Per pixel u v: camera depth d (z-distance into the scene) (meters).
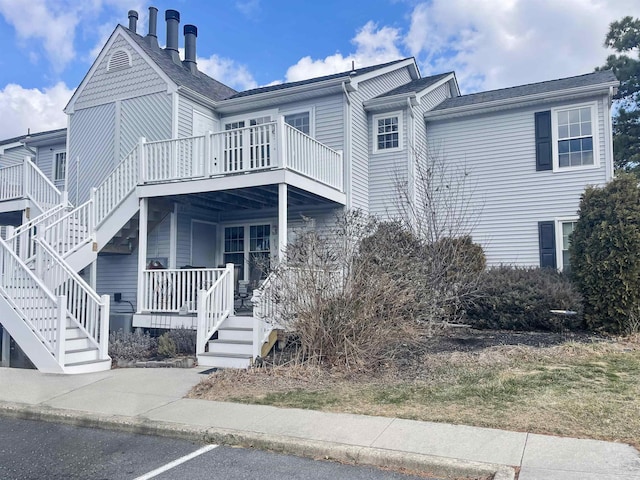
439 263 9.84
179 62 17.00
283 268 8.42
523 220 14.06
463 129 15.10
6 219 15.44
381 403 6.07
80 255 11.36
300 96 13.75
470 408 5.72
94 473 4.48
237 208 14.41
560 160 13.76
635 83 24.69
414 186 13.98
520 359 8.00
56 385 7.62
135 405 6.42
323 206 13.29
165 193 11.40
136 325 10.91
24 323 8.95
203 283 10.18
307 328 8.03
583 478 3.86
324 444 4.78
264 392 6.81
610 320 9.95
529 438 4.74
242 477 4.30
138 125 14.23
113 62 14.80
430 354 8.44
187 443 5.26
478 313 10.98
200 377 7.93
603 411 5.40
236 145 11.70
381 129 14.82
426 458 4.36
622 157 25.34
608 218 10.05
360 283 8.01
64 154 17.72
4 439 5.54
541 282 10.84
